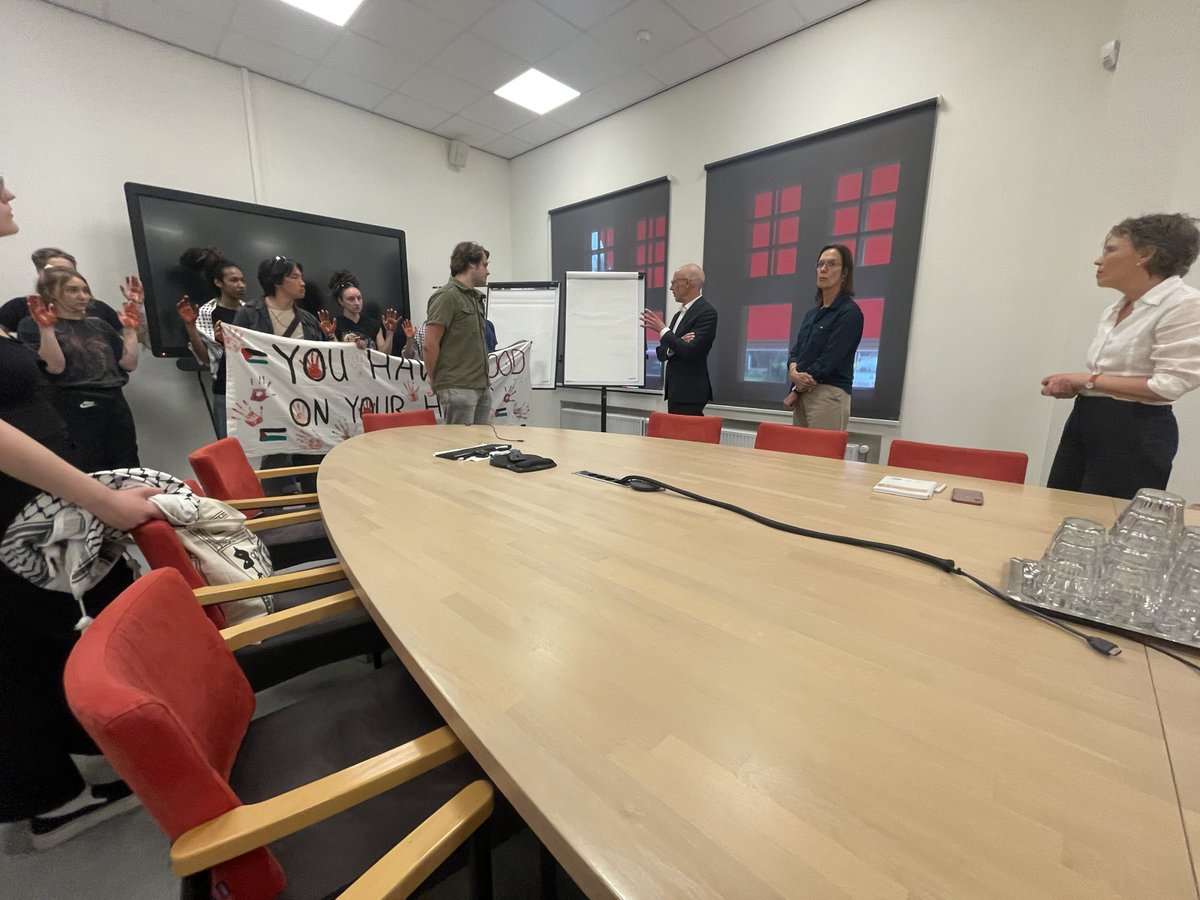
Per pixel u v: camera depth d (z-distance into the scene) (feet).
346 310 11.87
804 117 9.87
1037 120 7.52
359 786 1.61
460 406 9.36
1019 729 1.52
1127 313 4.90
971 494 4.04
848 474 4.83
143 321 9.73
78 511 2.74
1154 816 1.21
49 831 3.47
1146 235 4.59
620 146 13.09
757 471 4.95
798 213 10.13
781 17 9.32
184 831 1.45
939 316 8.76
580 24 9.59
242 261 10.84
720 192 11.25
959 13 7.98
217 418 9.82
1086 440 5.14
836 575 2.61
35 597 2.93
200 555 3.14
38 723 3.13
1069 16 7.13
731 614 2.21
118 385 8.82
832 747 1.44
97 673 1.45
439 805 2.12
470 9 9.20
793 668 1.82
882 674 1.79
